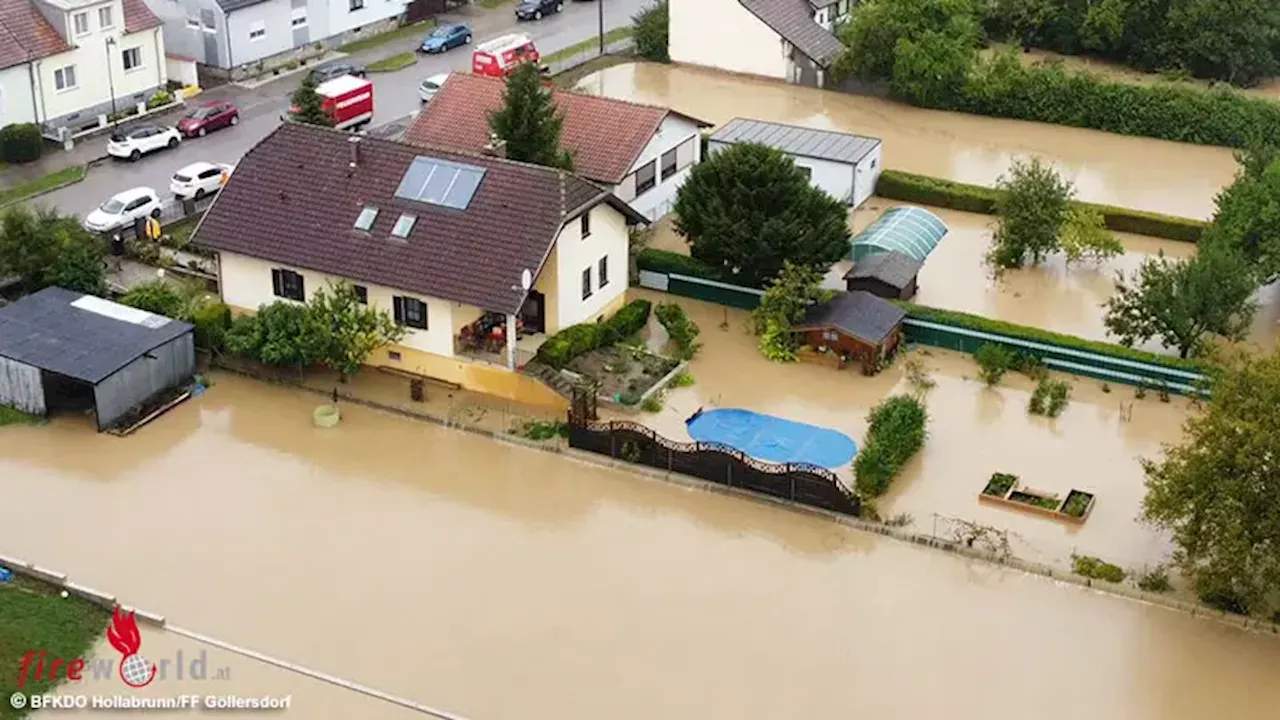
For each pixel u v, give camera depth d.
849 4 93.38
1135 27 90.19
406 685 38.94
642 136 61.34
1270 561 40.19
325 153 54.78
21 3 72.19
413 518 46.06
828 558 44.47
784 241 55.12
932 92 83.50
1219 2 86.62
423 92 78.25
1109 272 62.91
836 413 51.59
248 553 44.16
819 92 86.31
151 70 76.81
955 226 67.38
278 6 82.81
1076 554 44.41
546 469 48.78
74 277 55.69
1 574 42.59
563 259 52.38
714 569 43.88
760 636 41.03
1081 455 49.44
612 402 51.53
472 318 52.53
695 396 52.53
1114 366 53.50
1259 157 60.25
